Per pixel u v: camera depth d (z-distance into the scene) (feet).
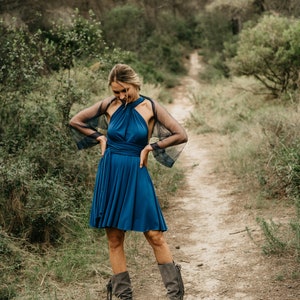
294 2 67.26
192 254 15.34
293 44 39.22
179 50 108.58
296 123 23.65
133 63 74.79
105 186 10.66
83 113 11.26
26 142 20.02
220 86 57.77
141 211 10.56
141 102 10.91
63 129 20.58
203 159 30.01
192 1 127.13
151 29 105.09
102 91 31.27
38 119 20.61
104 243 15.67
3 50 21.26
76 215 17.13
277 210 18.38
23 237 15.35
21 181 16.07
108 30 82.79
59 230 16.12
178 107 58.13
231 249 15.35
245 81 50.49
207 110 47.83
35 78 21.58
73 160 19.72
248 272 13.50
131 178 10.59
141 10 95.35
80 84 24.30
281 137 22.85
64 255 14.49
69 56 22.98
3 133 20.72
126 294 11.06
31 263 14.11
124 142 10.71
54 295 12.27
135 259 14.69
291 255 14.06
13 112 20.88
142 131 10.68
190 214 19.52
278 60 39.65
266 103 41.34
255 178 22.21
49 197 16.37
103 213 10.61
